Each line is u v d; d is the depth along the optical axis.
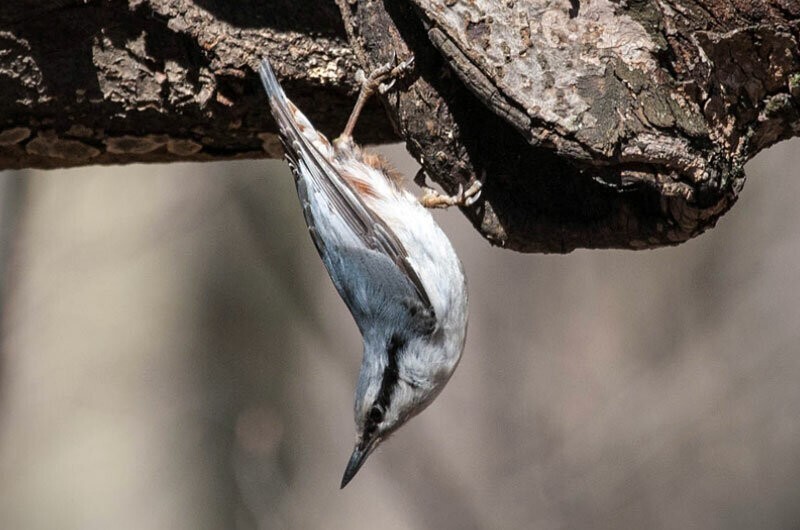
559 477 13.89
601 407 14.43
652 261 15.38
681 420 14.14
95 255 14.28
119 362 14.43
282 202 15.08
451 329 7.60
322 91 7.36
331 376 15.23
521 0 6.41
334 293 15.58
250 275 15.08
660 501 13.67
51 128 7.33
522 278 15.66
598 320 15.28
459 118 6.85
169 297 14.73
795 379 14.25
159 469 14.38
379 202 7.45
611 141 6.20
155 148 7.52
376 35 6.80
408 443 13.90
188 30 6.96
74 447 14.22
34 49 7.00
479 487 13.98
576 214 6.89
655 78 6.32
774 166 15.05
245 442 12.94
